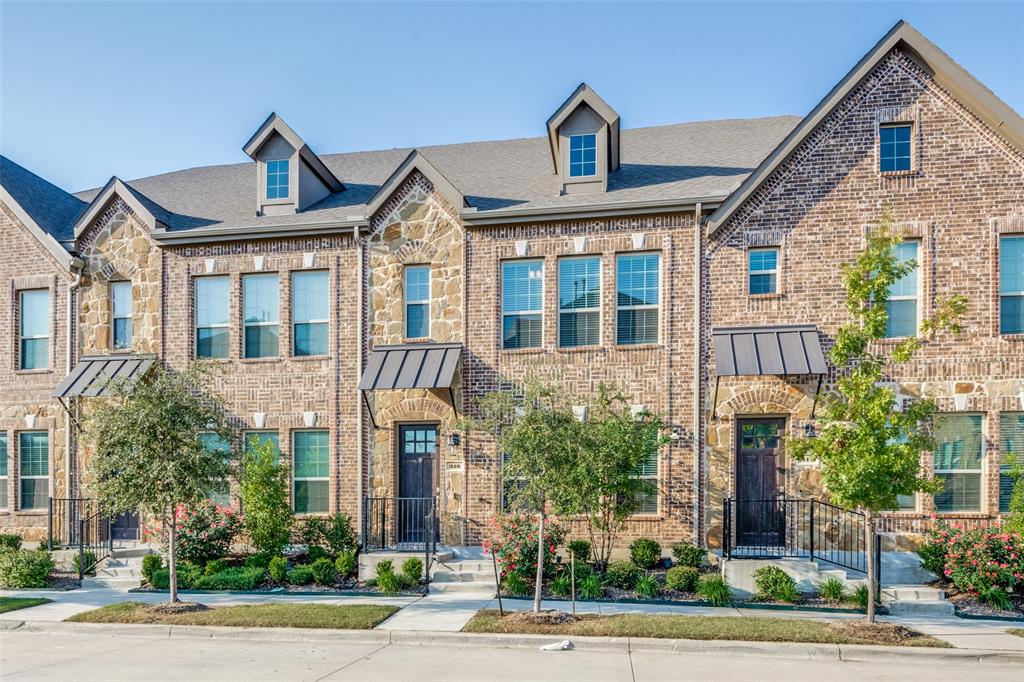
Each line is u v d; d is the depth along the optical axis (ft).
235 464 53.93
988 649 35.42
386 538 58.13
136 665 33.81
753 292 55.26
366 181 70.85
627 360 56.08
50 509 60.03
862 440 38.06
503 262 59.16
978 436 51.80
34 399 64.44
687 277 55.67
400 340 59.57
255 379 61.57
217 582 49.98
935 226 52.75
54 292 64.90
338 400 59.93
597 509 47.26
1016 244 52.29
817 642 36.24
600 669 32.78
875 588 44.60
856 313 39.45
